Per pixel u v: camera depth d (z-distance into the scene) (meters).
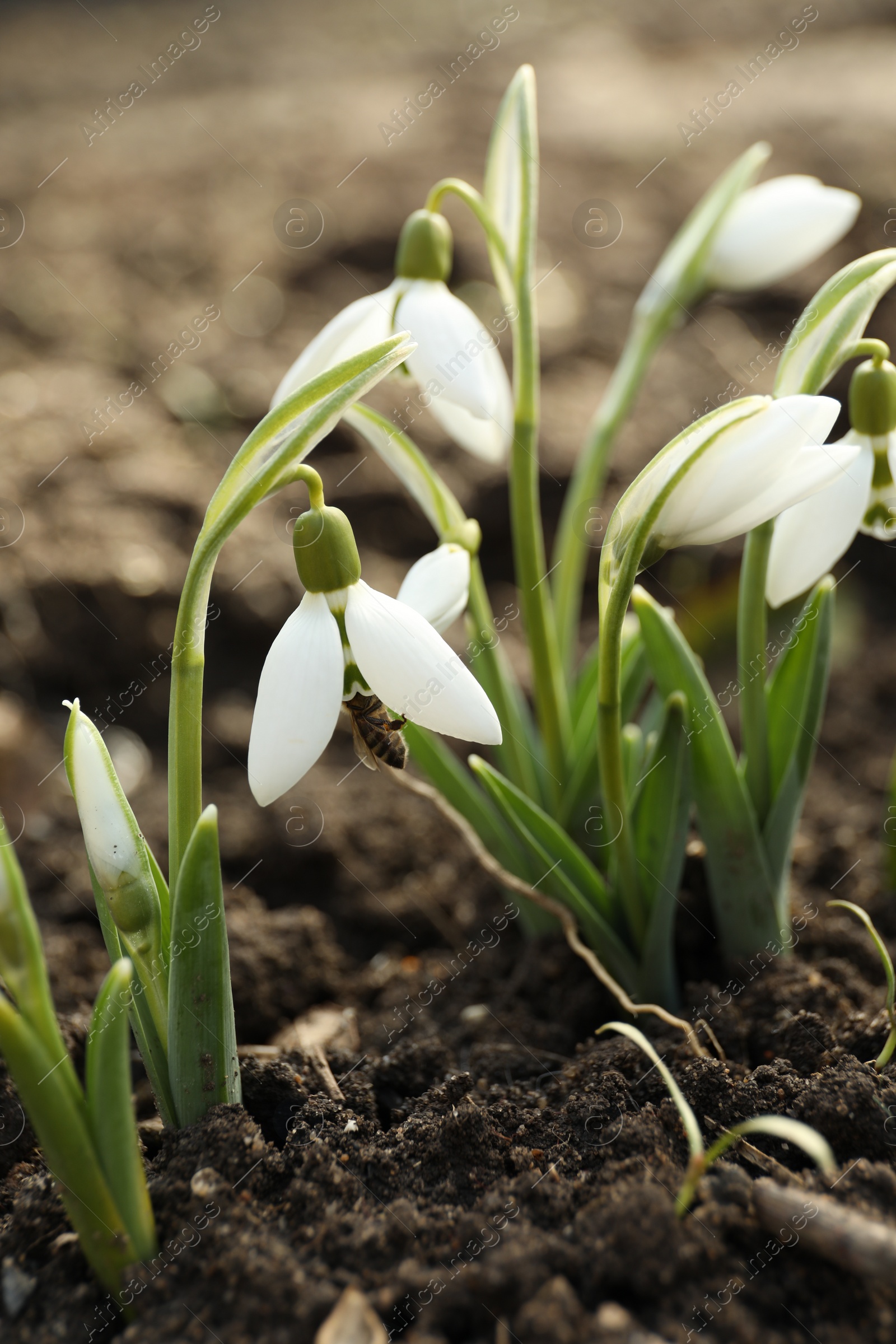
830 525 0.29
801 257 0.34
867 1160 0.29
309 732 0.27
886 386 0.29
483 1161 0.29
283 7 1.33
